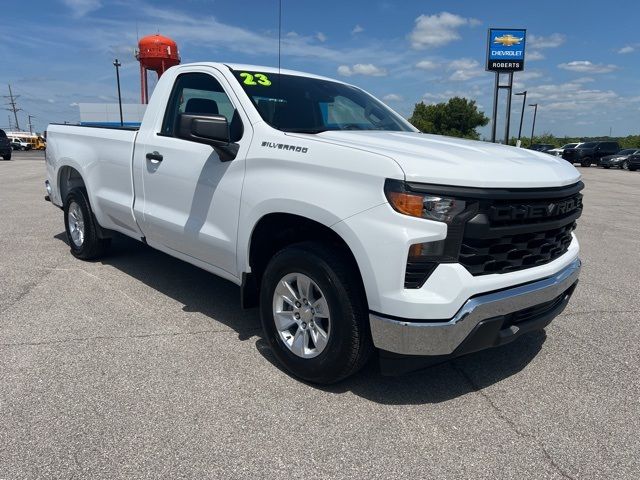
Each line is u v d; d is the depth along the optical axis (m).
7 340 3.75
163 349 3.69
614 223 10.36
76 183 5.88
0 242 6.75
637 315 4.74
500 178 2.79
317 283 3.05
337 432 2.79
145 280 5.23
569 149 40.59
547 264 3.22
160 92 4.44
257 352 3.70
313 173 3.03
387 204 2.69
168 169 4.13
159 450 2.58
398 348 2.76
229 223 3.60
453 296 2.68
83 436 2.66
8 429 2.70
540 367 3.64
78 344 3.72
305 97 4.04
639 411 3.10
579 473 2.53
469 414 3.01
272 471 2.46
